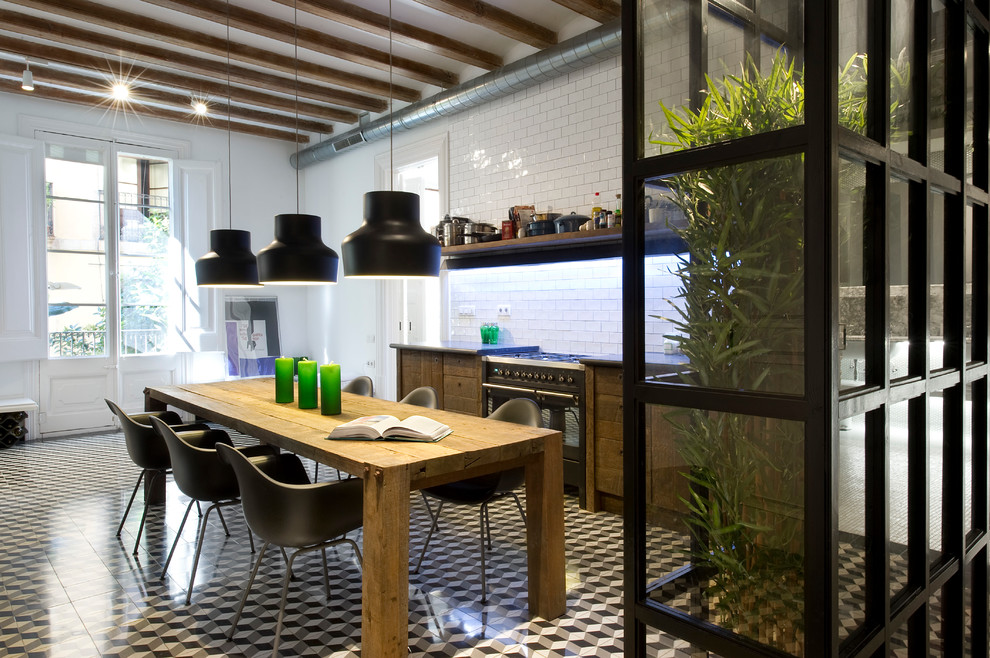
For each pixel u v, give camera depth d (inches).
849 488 50.4
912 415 59.7
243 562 133.7
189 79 251.6
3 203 246.4
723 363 52.2
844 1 49.9
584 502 168.1
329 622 107.7
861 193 51.7
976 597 75.6
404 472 90.0
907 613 57.5
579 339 202.1
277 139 325.1
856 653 50.5
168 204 292.0
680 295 54.6
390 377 287.1
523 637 102.8
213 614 110.3
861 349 51.7
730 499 52.4
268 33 197.5
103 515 163.3
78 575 126.4
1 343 245.6
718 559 53.4
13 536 147.9
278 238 144.3
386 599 88.7
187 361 296.5
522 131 218.5
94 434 268.4
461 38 213.8
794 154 47.5
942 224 65.4
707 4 52.4
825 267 45.4
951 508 67.1
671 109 54.9
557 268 209.0
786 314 48.4
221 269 163.8
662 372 56.1
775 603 50.2
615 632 104.4
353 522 97.0
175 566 131.1
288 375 145.7
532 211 201.8
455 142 245.9
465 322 245.0
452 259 241.1
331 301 322.0
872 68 52.9
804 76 46.3
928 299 60.8
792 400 47.4
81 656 96.8
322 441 105.4
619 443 159.2
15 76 236.5
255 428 119.0
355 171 300.2
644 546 58.1
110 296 276.5
